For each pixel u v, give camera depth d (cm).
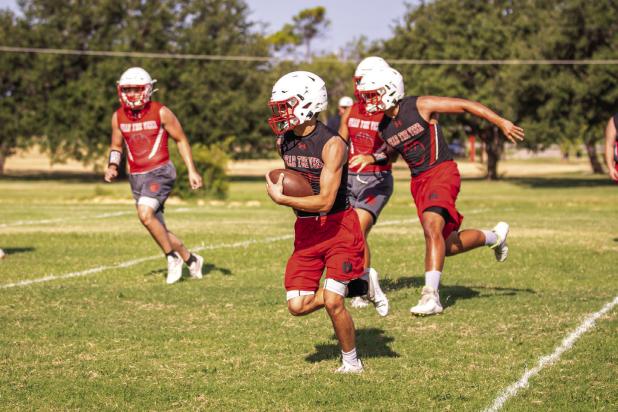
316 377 888
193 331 1113
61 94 8231
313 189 884
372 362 948
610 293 1380
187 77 8012
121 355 988
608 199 4934
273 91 859
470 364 936
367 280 947
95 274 1631
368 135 1325
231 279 1571
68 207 3616
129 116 1547
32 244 2125
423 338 1064
